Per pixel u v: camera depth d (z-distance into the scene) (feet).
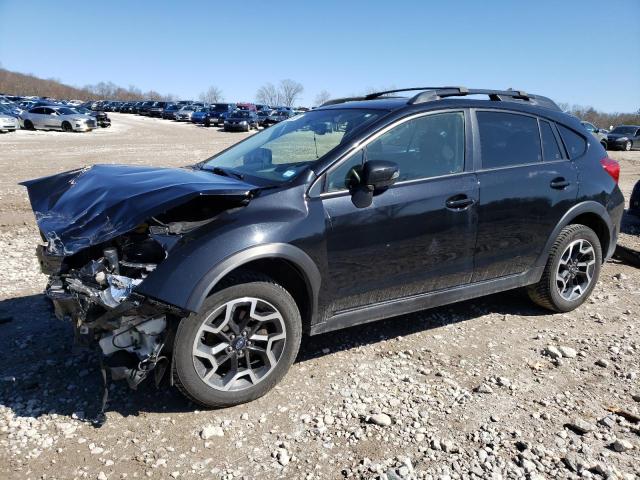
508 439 9.86
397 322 14.90
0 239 22.95
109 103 237.66
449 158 12.94
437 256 12.75
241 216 10.39
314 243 10.90
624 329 14.82
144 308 9.45
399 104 12.96
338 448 9.52
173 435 9.76
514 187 13.62
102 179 11.71
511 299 16.87
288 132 14.03
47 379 11.50
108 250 9.89
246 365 10.73
